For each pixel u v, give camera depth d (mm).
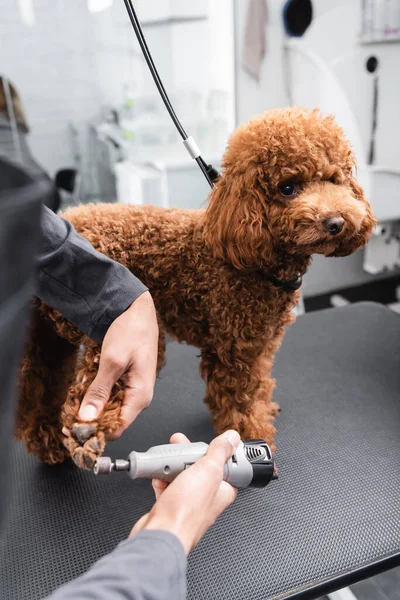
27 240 210
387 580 1138
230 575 679
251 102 1735
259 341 868
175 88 1697
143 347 576
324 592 666
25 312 218
